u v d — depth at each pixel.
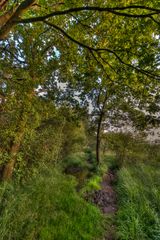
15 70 8.05
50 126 11.18
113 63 5.90
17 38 9.43
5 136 8.67
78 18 6.48
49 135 10.78
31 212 5.59
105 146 21.09
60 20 7.74
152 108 5.91
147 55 4.78
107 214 8.25
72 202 7.80
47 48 9.48
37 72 8.64
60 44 8.47
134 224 6.88
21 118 8.57
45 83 10.32
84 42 6.55
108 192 11.06
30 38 9.46
